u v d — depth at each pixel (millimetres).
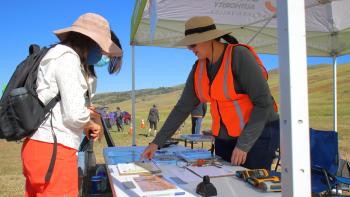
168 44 4770
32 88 1614
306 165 1060
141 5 3234
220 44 2285
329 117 24656
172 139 3766
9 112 1568
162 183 1661
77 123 1611
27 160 1613
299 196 1051
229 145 2502
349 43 4848
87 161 3143
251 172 1771
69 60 1646
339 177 3039
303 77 1067
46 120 1608
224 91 2240
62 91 1600
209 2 3859
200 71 2379
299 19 1069
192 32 2260
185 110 2488
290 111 1062
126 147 3270
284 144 1094
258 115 2086
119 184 1661
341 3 4141
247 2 3887
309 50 5227
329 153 3143
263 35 4953
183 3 3814
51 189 1596
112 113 24250
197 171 1971
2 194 5375
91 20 1811
